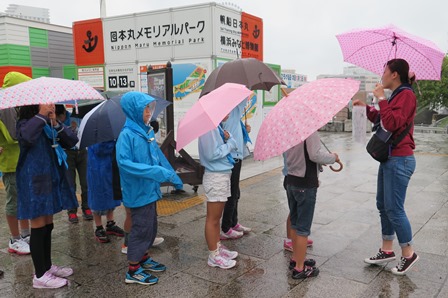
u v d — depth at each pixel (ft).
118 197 13.83
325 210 19.76
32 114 12.17
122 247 15.17
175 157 23.45
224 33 32.01
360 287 11.83
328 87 11.24
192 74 31.58
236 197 16.05
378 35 13.50
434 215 18.52
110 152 15.89
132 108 12.00
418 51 12.92
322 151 11.69
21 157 11.86
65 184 12.87
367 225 17.39
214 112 11.82
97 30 34.96
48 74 50.80
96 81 35.83
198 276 12.93
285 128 10.82
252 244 15.64
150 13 32.48
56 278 12.46
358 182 26.03
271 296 11.50
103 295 11.81
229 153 13.30
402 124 11.51
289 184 12.36
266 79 15.81
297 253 12.51
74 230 17.78
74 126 19.21
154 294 11.81
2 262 14.29
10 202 14.84
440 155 36.70
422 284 11.89
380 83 12.21
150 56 33.14
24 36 47.80
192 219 19.06
